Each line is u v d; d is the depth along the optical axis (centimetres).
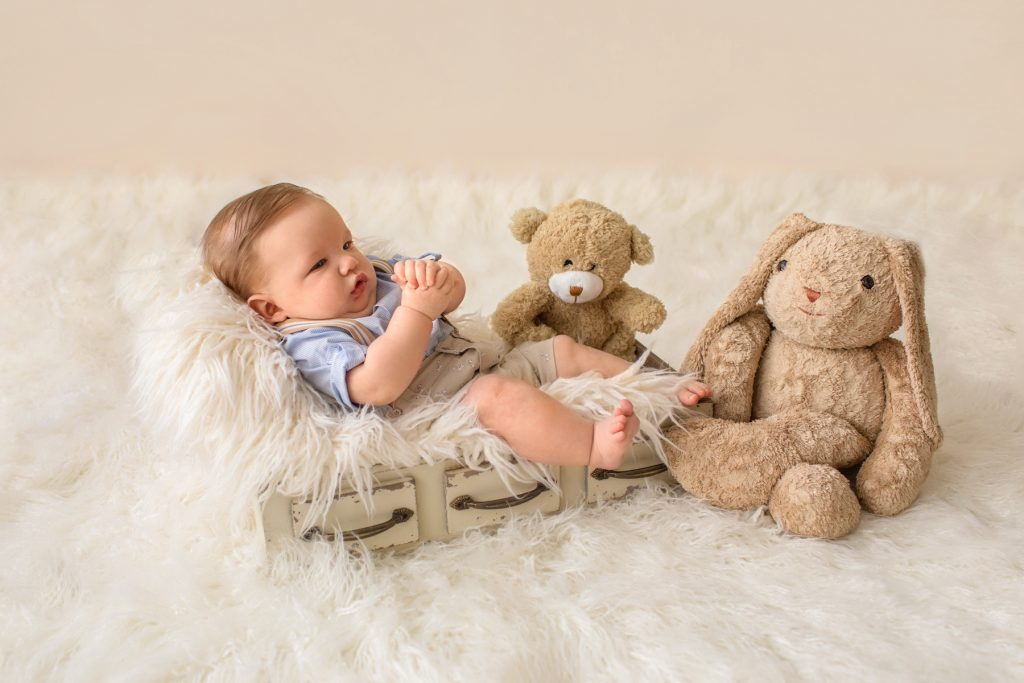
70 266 229
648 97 284
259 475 122
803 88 283
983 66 278
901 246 135
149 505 144
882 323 137
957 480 145
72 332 198
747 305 147
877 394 143
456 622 116
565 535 135
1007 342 193
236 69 273
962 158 289
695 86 282
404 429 130
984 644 111
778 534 134
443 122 284
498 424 132
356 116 282
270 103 278
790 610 118
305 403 130
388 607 119
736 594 121
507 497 136
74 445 159
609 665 110
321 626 115
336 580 122
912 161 291
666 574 125
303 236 135
